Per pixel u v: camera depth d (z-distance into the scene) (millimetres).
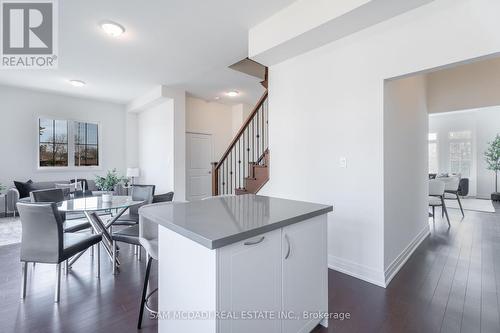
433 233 3973
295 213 1582
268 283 1364
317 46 2771
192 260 1258
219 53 3551
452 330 1768
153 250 1778
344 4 2166
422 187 3748
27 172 5387
